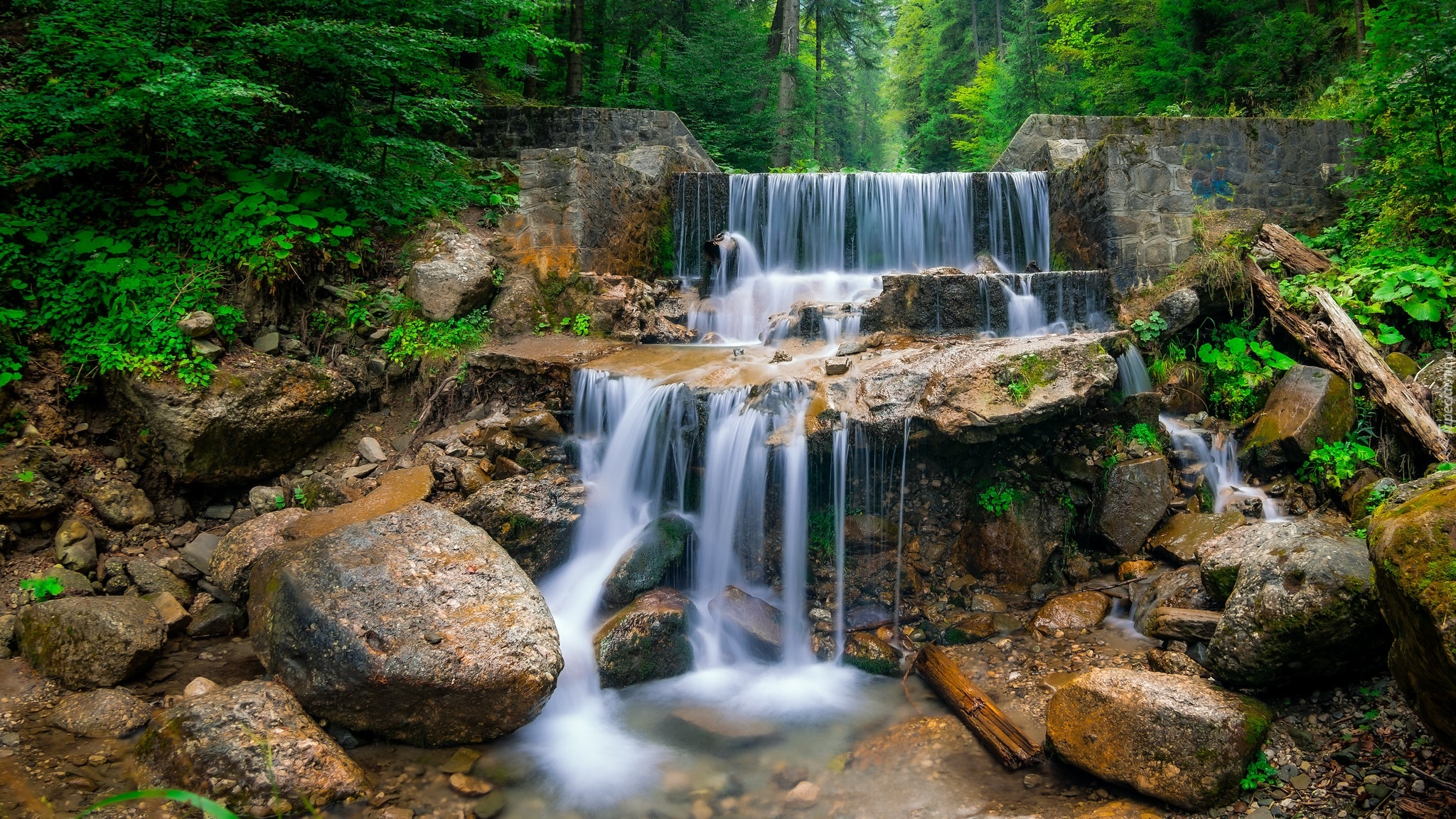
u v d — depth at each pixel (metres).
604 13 16.83
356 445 7.20
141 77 6.79
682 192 10.69
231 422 6.29
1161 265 8.09
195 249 7.11
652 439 6.43
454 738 4.39
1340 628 3.90
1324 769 3.71
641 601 5.46
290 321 7.43
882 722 4.75
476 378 7.31
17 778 3.69
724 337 8.71
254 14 7.98
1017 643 5.43
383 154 8.54
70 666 4.55
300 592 4.53
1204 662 4.63
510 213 8.50
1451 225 7.34
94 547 5.69
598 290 8.29
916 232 10.31
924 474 6.16
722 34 16.73
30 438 5.95
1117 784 3.84
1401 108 7.56
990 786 4.02
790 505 5.99
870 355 6.94
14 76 7.22
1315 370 6.64
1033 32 18.73
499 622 4.57
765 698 5.04
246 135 7.93
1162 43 14.34
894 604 6.02
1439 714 2.89
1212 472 6.59
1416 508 2.96
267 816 3.60
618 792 4.07
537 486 6.09
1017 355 5.95
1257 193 8.73
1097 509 6.21
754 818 3.88
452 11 8.76
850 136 34.50
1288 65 13.01
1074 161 10.26
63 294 6.48
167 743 3.77
